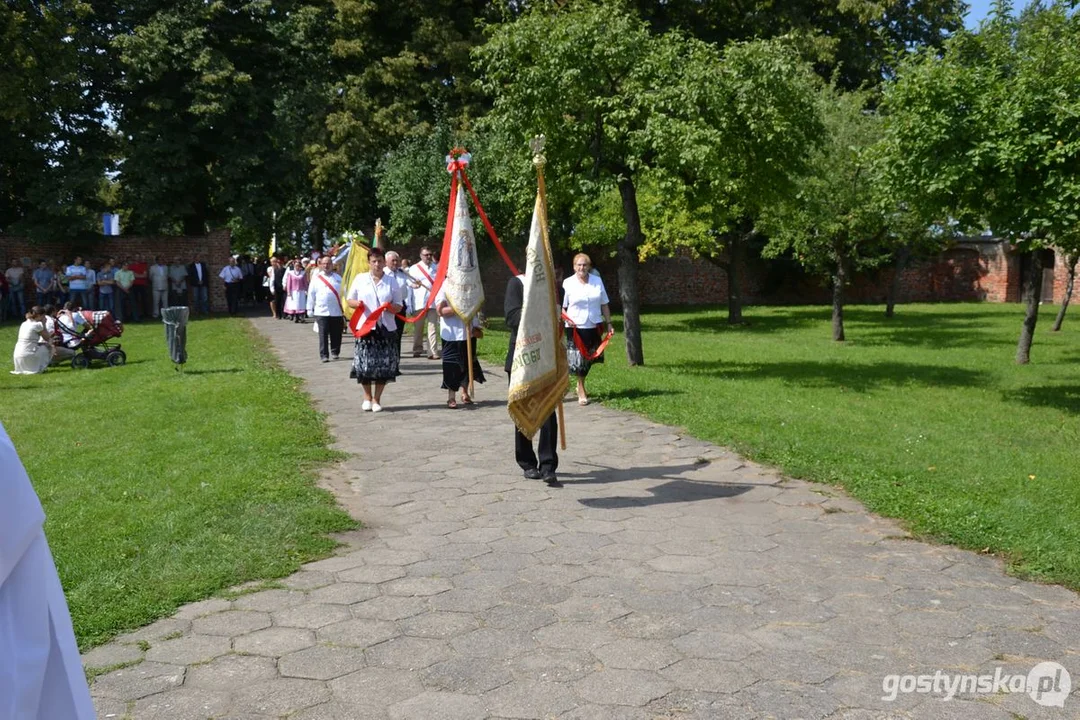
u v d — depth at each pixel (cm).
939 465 866
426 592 549
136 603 520
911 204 1434
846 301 4719
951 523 664
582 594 545
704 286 4534
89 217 3012
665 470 852
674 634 488
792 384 1516
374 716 404
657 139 1388
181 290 3116
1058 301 4519
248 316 3048
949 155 1283
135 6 3012
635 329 1695
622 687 428
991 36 1351
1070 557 591
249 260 3462
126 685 432
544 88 1482
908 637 483
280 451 907
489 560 606
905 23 3641
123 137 3122
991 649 468
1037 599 538
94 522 670
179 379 1467
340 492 780
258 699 420
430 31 3127
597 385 1362
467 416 1138
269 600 536
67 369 1728
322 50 3338
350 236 2516
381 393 1199
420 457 913
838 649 468
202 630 493
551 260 784
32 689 178
